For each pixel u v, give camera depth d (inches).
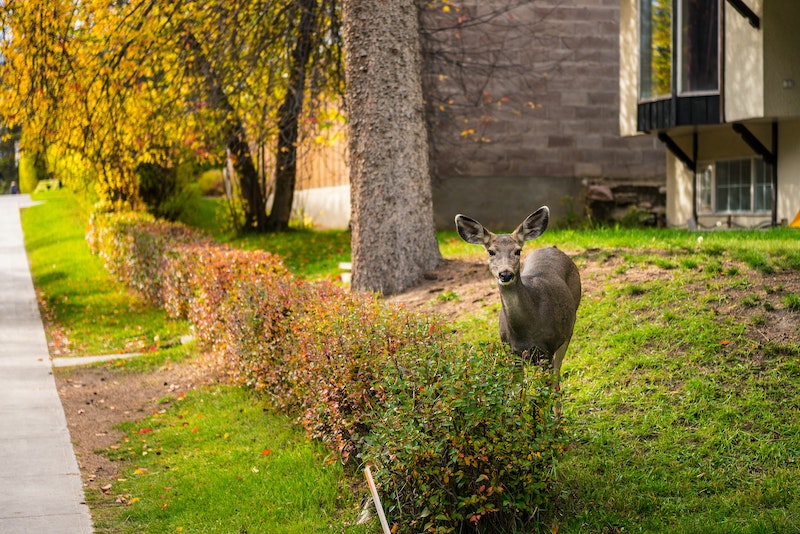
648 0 736.3
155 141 608.4
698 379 291.4
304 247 836.6
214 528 251.9
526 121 906.1
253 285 390.0
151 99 580.7
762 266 362.3
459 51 868.6
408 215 484.4
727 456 251.4
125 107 559.2
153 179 978.7
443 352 239.0
